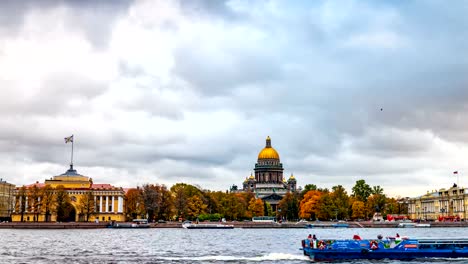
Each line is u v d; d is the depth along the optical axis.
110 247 114.81
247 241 138.88
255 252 103.81
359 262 86.62
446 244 91.12
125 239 143.12
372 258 89.94
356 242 89.81
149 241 136.12
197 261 87.31
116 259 90.06
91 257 93.12
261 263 85.19
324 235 171.50
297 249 111.62
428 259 89.44
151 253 101.12
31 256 94.25
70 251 104.06
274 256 93.31
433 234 176.62
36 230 199.62
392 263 85.38
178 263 84.81
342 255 89.00
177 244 125.94
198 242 133.75
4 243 122.81
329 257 88.56
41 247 112.75
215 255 97.44
